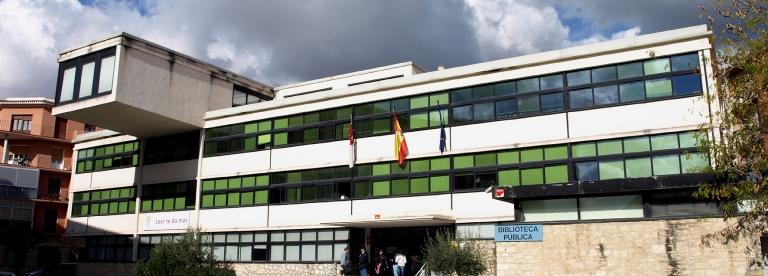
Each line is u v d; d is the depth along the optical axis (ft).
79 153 144.25
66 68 113.19
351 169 103.35
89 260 135.33
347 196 102.83
